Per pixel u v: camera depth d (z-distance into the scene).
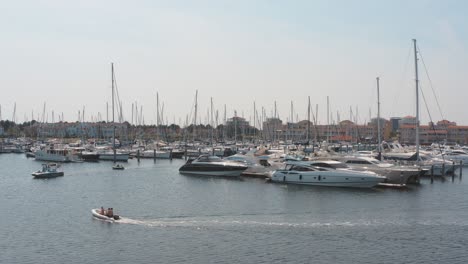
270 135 143.75
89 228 37.25
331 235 35.53
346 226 38.25
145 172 80.00
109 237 34.69
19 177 72.75
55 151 105.75
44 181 67.50
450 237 35.22
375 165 63.38
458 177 71.44
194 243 33.31
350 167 62.06
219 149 117.44
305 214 42.78
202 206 46.75
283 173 62.72
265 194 54.06
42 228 37.34
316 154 72.38
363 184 57.56
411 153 79.50
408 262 29.61
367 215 42.47
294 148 107.69
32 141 165.00
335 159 66.38
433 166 68.06
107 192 56.56
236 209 45.09
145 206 46.88
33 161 107.19
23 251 31.55
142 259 30.02
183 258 30.22
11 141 166.12
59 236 35.00
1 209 45.28
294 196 52.44
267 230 36.88
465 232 36.62
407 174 59.16
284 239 34.41
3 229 37.06
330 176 59.00
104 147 125.25
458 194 54.00
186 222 39.41
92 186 62.00
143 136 162.00
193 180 67.75
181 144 139.62
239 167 70.88
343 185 58.31
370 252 31.53
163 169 86.12
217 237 34.84
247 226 38.09
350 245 33.03
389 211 44.25
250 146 125.31
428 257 30.59
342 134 173.38
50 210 44.69
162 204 48.00
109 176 73.88
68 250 31.73
